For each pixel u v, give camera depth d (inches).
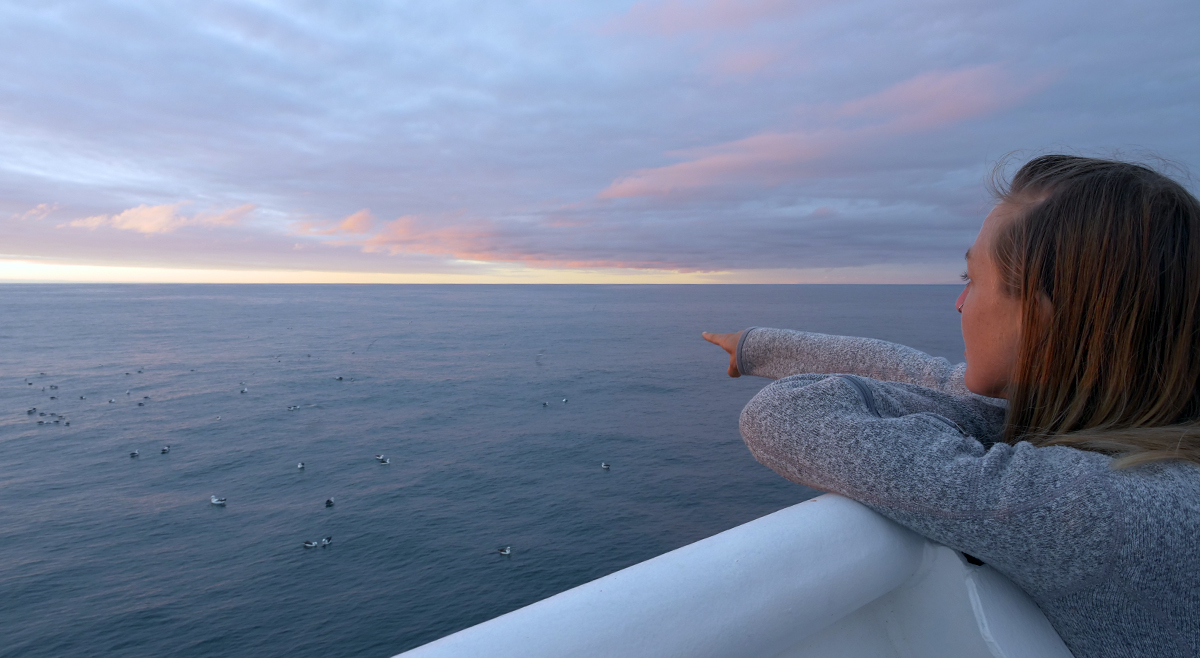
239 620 1093.8
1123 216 23.9
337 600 1162.0
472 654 19.3
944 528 24.2
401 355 4466.0
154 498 1686.8
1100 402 25.4
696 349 4881.9
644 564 23.8
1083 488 21.8
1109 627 23.0
